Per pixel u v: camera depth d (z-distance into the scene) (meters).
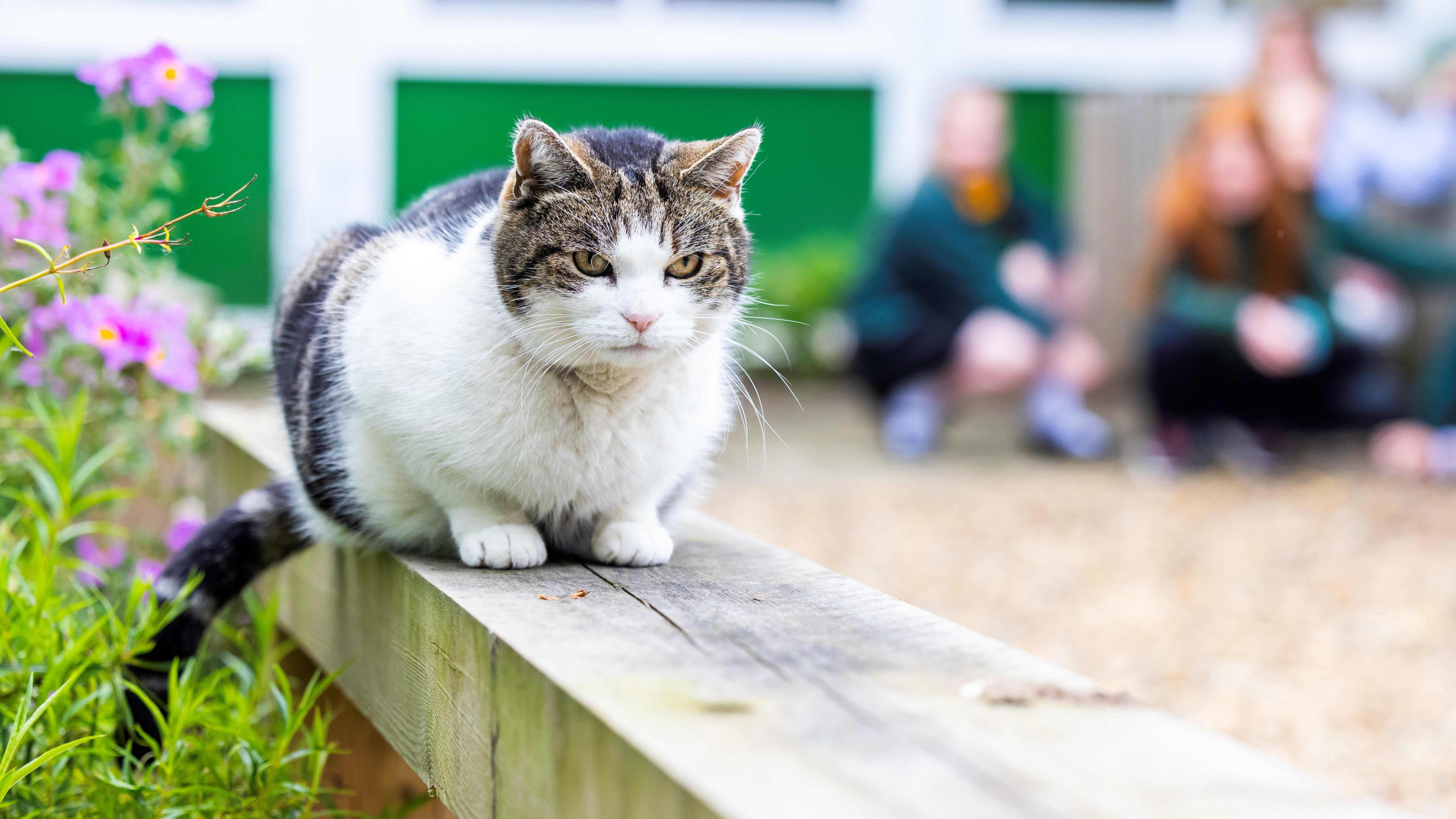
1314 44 6.33
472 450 2.01
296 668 2.90
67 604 2.40
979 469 6.35
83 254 1.99
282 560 2.49
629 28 7.99
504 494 2.10
